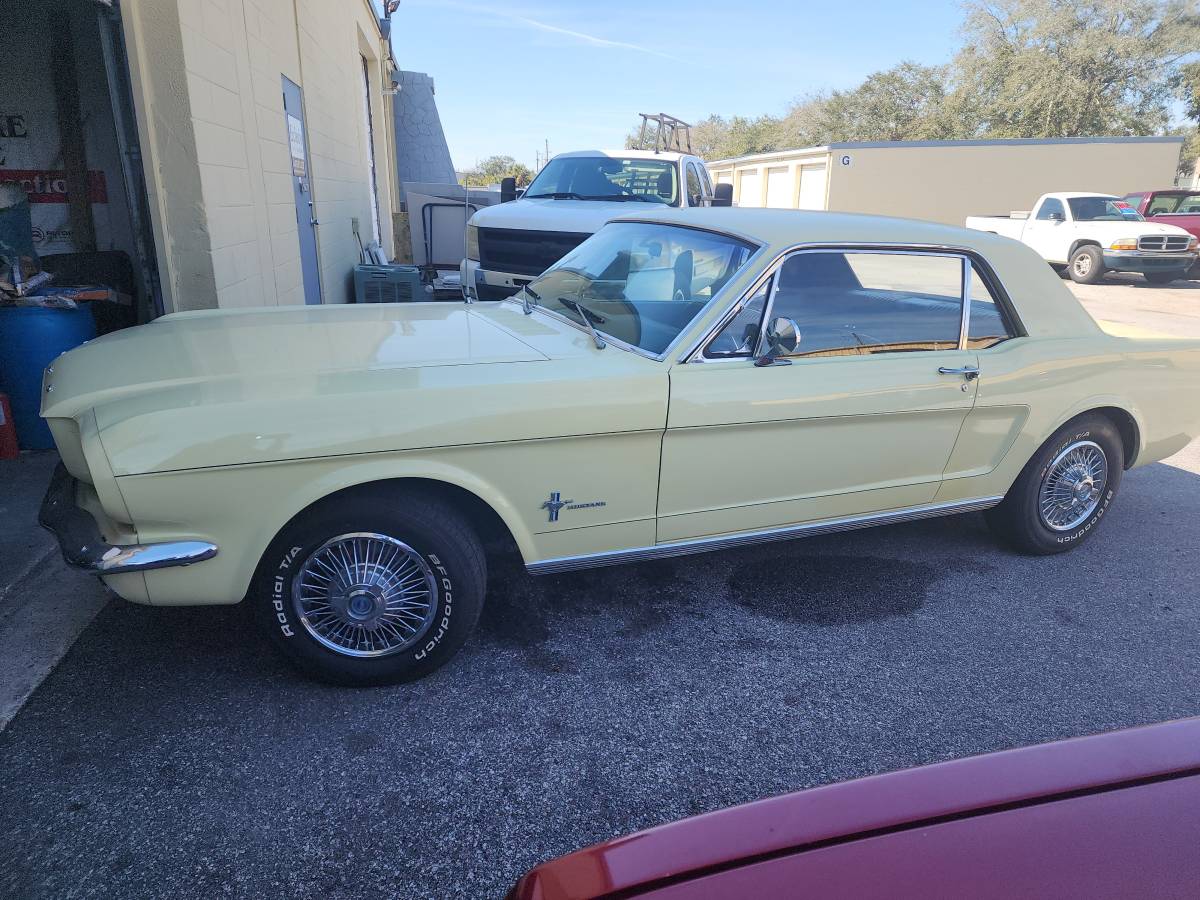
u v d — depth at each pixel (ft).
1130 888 3.91
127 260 19.93
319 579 9.18
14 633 10.39
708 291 10.72
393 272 34.22
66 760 8.25
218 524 8.43
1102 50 110.01
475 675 10.08
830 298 11.12
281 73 24.49
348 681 9.57
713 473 10.55
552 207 26.30
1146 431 13.87
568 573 12.87
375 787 8.12
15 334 15.34
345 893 6.90
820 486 11.43
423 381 9.06
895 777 4.84
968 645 11.21
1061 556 14.20
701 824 4.59
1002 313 12.62
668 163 28.66
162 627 10.71
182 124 16.52
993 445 12.58
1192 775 4.66
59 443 8.73
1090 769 4.75
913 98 141.59
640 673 10.27
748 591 12.50
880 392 11.14
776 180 104.06
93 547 8.25
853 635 11.36
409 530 9.06
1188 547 14.75
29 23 18.98
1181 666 10.89
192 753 8.45
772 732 9.23
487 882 7.09
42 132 19.66
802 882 4.06
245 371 9.21
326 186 32.01
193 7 16.63
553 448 9.53
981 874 4.02
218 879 6.97
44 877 6.88
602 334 11.01
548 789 8.21
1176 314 43.70
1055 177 88.58
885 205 88.63
